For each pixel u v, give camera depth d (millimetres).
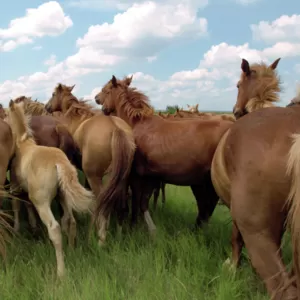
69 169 5352
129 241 5977
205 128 5875
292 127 3217
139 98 6762
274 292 3043
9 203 7691
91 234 6059
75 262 5203
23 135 5812
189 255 5238
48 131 7230
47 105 8562
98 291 4215
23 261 5301
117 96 6875
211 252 5379
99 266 4996
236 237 4711
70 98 8180
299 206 2557
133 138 6215
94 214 6035
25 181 5531
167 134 6098
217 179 3934
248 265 4797
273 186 3107
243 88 6008
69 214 5605
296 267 2555
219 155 3871
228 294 4129
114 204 6605
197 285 4445
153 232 6281
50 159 5340
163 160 6074
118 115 6844
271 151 3154
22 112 5859
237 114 6156
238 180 3307
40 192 5258
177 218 7414
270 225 3180
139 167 6410
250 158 3234
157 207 8273
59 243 5090
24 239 6180
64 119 8062
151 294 4180
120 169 6008
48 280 4703
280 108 3545
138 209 6848
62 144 7234
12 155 5695
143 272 4758
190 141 5867
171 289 4285
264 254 3168
